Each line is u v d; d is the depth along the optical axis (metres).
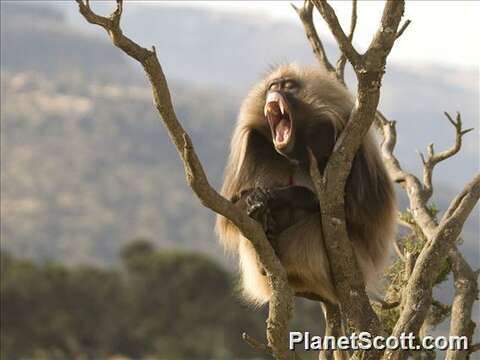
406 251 12.49
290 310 9.56
